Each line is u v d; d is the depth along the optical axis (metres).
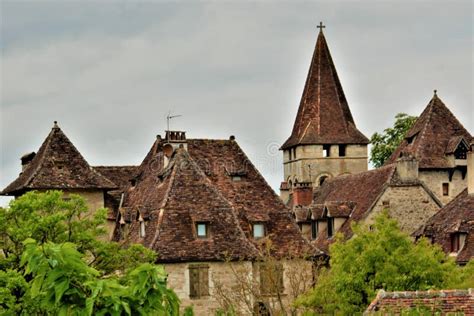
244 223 56.50
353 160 99.69
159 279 13.01
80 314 12.52
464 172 83.44
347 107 101.25
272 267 48.84
